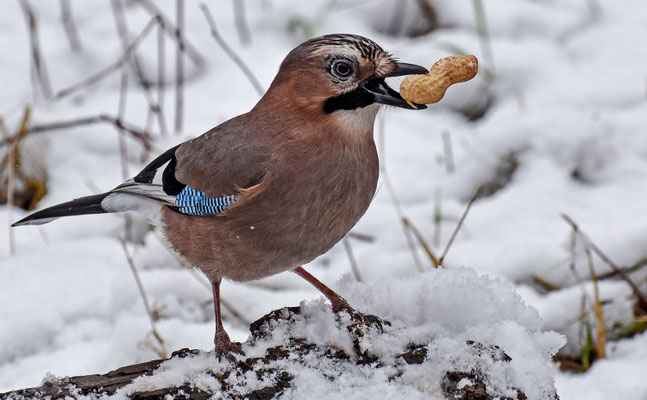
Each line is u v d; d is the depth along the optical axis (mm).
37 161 11383
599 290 9281
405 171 11523
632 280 9383
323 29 13648
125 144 11812
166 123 12195
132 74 13055
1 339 8844
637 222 10156
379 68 7188
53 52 13328
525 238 10188
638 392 7973
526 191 10945
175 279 9711
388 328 6727
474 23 13734
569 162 11281
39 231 10688
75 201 8320
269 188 7125
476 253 10023
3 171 11195
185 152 7676
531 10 13969
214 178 7273
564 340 6715
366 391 6211
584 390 8133
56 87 12773
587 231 10094
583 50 13266
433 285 6992
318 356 6512
